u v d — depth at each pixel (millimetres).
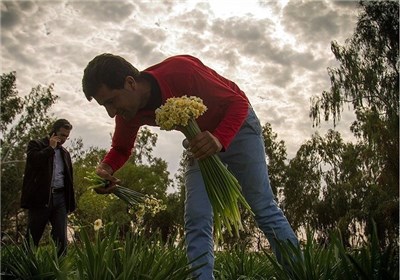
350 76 17906
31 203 4766
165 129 2193
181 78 2482
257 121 2703
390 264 2221
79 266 2438
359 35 17953
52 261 2975
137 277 2326
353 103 18047
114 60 2357
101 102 2414
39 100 24125
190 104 2180
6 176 20344
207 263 2408
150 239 2818
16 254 3291
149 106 2527
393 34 17438
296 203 21984
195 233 2592
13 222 16219
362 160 18281
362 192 17922
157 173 31406
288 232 2572
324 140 21375
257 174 2625
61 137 5066
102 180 2914
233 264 3510
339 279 2295
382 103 17594
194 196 2639
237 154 2627
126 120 2734
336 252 2459
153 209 2906
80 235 2773
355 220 16469
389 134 16750
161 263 2475
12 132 23203
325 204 19062
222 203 2354
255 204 2625
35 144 4910
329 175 20609
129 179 30719
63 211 4945
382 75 17406
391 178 16719
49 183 4785
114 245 2713
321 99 18266
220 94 2479
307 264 2336
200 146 2184
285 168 23391
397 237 2328
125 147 3035
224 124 2367
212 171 2350
